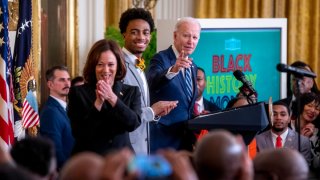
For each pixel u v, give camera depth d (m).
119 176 2.49
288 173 3.16
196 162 2.92
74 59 9.70
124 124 5.17
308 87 8.59
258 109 5.57
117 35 9.63
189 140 6.27
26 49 7.42
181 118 6.29
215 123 5.64
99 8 9.85
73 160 2.74
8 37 7.03
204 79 8.00
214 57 8.29
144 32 6.36
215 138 2.89
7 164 2.91
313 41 11.84
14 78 7.34
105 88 5.13
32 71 7.45
